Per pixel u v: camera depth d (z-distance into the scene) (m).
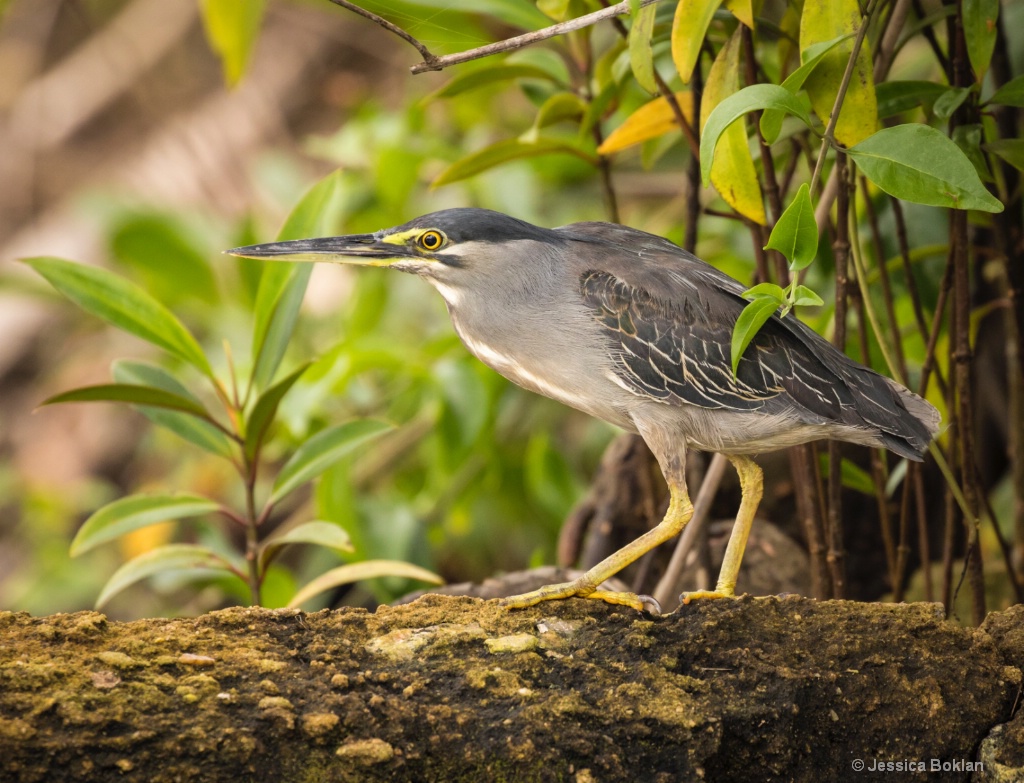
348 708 6.24
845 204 8.50
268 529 17.55
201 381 15.30
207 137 23.30
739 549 8.33
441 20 9.70
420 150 14.71
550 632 7.22
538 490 14.08
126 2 25.11
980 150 8.67
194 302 16.47
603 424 15.65
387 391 15.15
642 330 8.23
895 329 9.66
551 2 9.66
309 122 23.70
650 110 9.94
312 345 16.64
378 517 13.45
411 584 13.24
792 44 9.66
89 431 21.41
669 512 8.09
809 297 6.94
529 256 8.49
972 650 7.18
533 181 15.85
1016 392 11.09
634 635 7.12
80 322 20.22
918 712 6.93
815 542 9.59
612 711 6.46
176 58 24.58
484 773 6.21
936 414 8.29
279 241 9.45
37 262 9.06
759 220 8.66
